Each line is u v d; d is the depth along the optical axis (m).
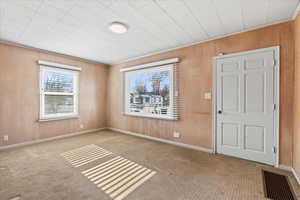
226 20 2.29
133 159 2.66
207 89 3.00
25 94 3.38
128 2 1.86
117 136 4.24
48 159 2.62
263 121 2.43
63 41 3.11
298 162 1.94
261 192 1.74
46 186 1.82
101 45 3.34
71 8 1.98
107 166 2.38
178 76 3.42
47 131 3.77
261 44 2.44
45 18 2.22
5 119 3.11
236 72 2.67
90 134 4.45
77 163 2.47
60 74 4.04
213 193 1.73
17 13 2.09
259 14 2.12
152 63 3.81
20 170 2.21
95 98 4.86
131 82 4.50
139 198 1.64
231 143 2.75
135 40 3.06
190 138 3.25
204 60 3.04
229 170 2.25
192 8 2.00
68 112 4.22
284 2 1.85
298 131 1.96
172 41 3.11
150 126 3.98
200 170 2.26
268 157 2.40
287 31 2.24
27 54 3.40
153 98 3.94
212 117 2.94
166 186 1.85
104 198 1.63
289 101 2.22
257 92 2.48
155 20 2.30
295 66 2.13
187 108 3.28
